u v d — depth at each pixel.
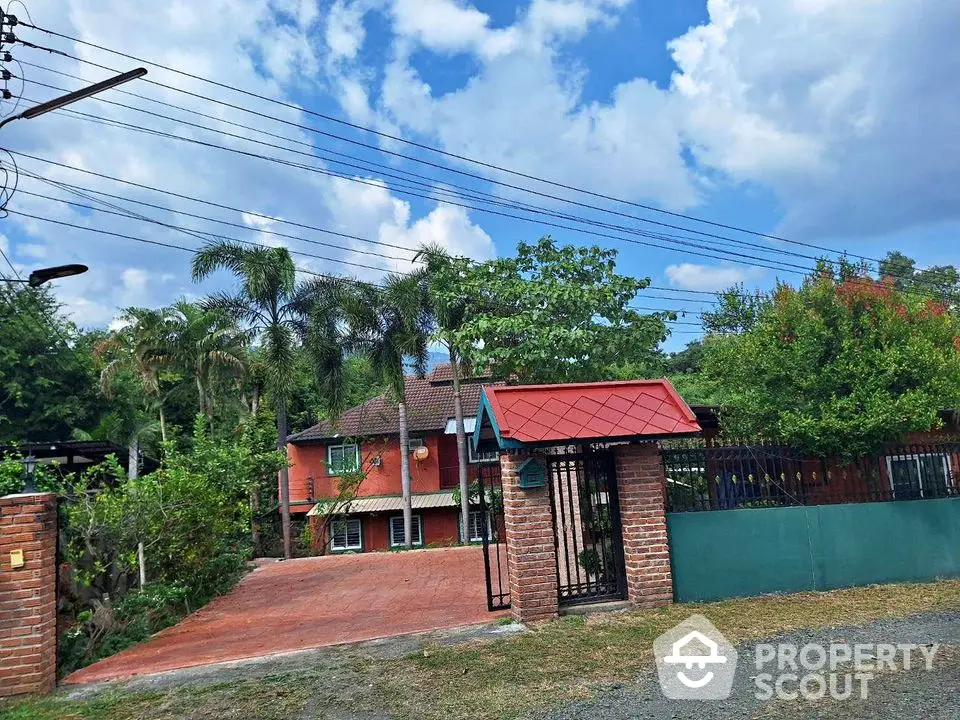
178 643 8.63
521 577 7.81
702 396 19.98
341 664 6.74
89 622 8.59
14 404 27.34
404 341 22.44
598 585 8.45
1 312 27.36
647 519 8.23
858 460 9.88
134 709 5.85
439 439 28.70
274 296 22.47
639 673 5.99
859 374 10.03
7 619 6.60
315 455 28.59
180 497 10.89
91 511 9.45
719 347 12.82
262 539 25.22
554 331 13.81
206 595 12.27
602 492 8.80
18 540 6.71
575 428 7.73
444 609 9.16
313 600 11.18
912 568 9.31
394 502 27.33
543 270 15.03
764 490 9.22
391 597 10.73
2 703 6.30
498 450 8.45
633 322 14.76
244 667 6.93
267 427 22.06
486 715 5.23
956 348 11.77
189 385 27.25
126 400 30.09
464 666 6.39
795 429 9.57
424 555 16.09
